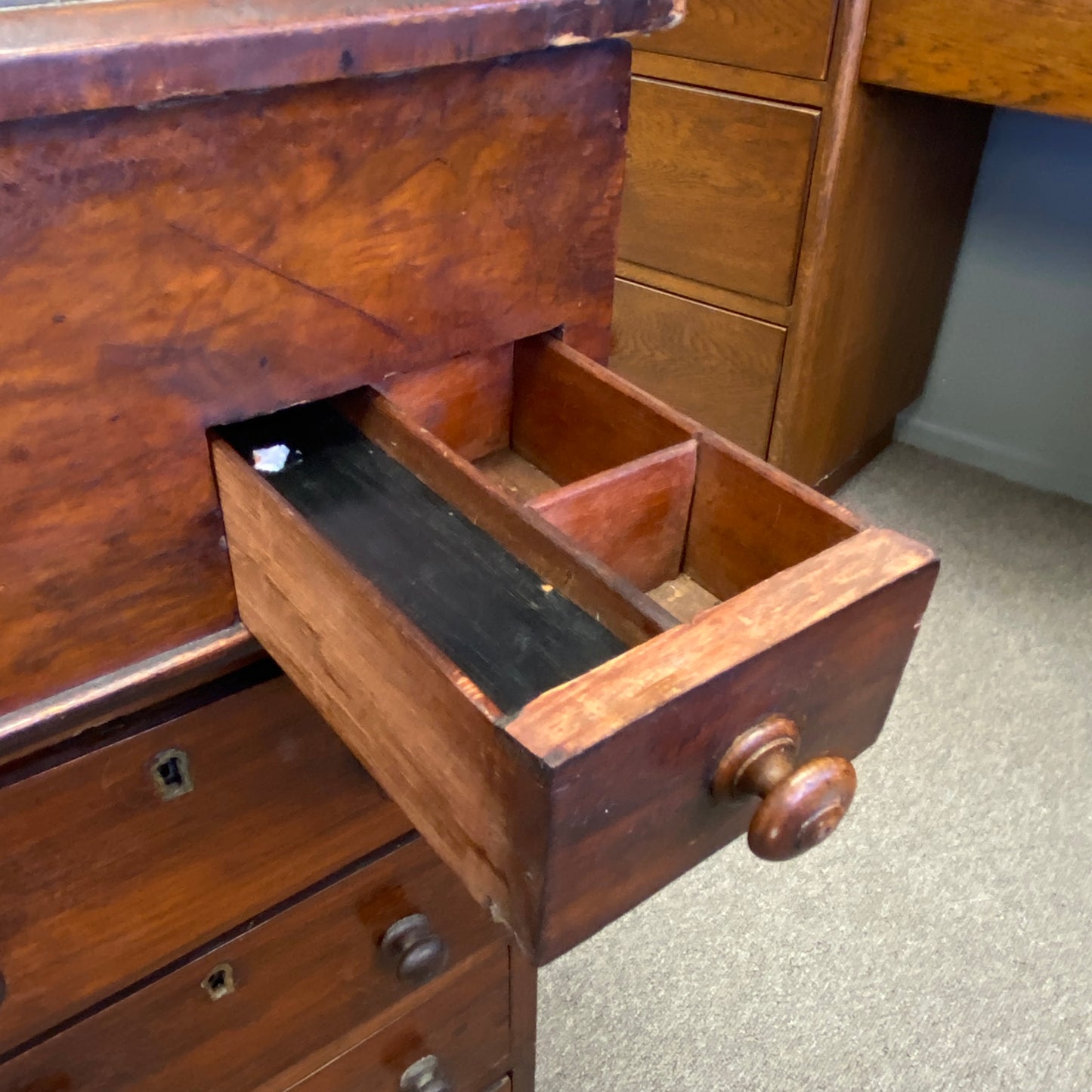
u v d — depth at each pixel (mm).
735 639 345
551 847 315
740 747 360
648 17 497
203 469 462
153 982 577
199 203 404
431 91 451
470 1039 814
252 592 475
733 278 1336
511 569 417
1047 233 1630
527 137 501
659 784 339
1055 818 1230
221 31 371
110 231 387
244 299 437
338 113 427
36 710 457
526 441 644
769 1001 1059
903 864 1185
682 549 542
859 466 1783
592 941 1112
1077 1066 999
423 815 392
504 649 379
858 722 431
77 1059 571
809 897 1154
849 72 1138
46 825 483
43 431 404
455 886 699
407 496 457
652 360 1484
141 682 478
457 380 603
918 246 1535
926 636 1473
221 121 395
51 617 444
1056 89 1038
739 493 497
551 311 574
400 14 412
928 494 1751
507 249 528
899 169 1355
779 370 1367
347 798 591
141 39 355
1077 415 1717
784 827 347
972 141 1544
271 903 604
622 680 324
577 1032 1030
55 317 388
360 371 498
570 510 477
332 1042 708
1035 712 1360
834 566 386
